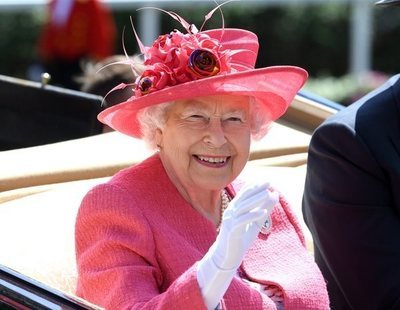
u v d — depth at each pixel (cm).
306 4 4603
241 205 778
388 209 969
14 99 1485
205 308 795
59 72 2991
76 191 1116
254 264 942
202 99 888
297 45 4644
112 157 1202
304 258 963
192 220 912
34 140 1476
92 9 2933
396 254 960
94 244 887
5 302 882
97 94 1504
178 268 873
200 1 2994
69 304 840
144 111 912
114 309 842
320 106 1448
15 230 1043
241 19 4569
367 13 4372
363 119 973
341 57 4634
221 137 890
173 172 923
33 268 990
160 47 898
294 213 994
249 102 912
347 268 980
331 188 979
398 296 955
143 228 877
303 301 923
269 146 1315
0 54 4400
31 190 1129
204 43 894
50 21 2966
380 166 959
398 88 992
